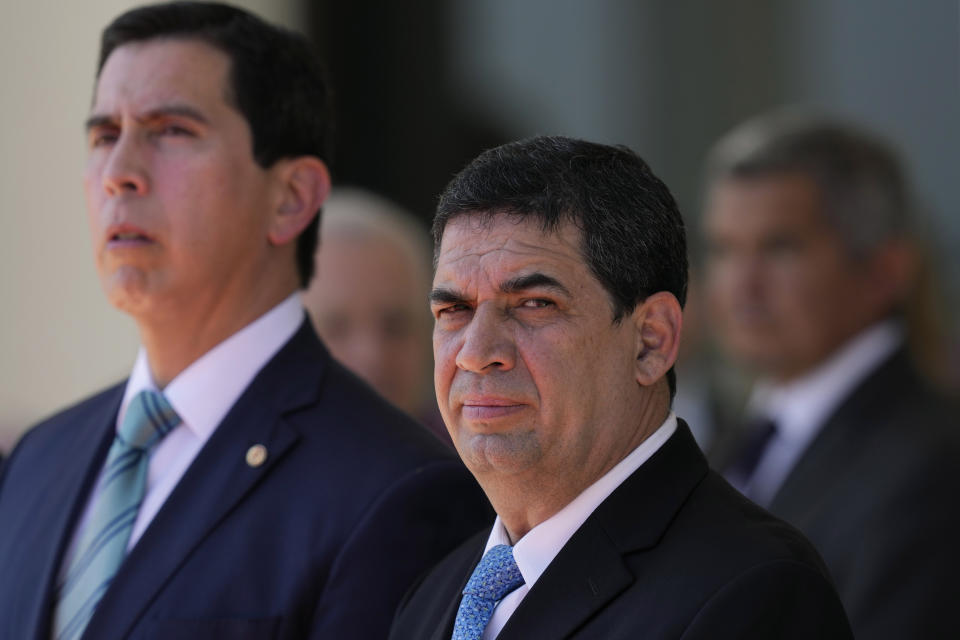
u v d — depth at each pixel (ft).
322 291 50.06
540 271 25.05
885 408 43.52
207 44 34.24
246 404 33.42
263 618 30.40
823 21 81.97
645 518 25.36
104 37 35.53
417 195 93.04
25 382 75.05
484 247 25.45
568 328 25.13
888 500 39.96
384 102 93.40
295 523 31.48
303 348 34.73
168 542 31.63
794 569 23.52
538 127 90.43
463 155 92.27
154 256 32.83
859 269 45.47
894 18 79.87
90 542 32.96
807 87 82.48
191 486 32.37
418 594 29.09
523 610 25.05
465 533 31.89
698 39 85.51
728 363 71.00
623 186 25.91
